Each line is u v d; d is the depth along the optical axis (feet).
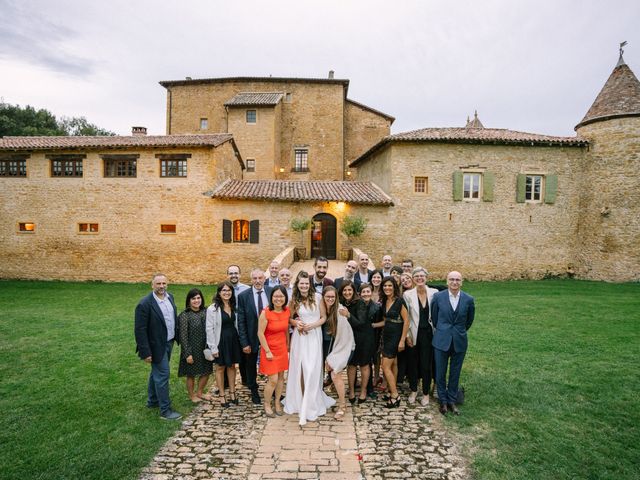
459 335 16.99
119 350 26.40
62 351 26.13
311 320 17.20
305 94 92.38
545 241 59.67
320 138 92.43
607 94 57.36
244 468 13.26
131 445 14.55
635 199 53.62
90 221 59.26
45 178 59.62
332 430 15.90
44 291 50.98
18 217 60.18
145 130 76.18
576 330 29.01
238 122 84.23
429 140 57.62
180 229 58.29
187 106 93.45
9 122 113.19
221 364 18.06
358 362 17.94
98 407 17.81
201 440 15.07
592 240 57.62
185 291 51.62
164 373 16.87
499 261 59.57
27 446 14.37
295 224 56.03
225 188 59.93
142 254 58.85
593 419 16.19
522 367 21.93
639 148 53.26
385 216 58.90
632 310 35.06
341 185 65.36
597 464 13.21
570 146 58.75
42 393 19.31
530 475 12.67
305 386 16.56
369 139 96.53
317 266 21.74
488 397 18.39
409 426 16.17
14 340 28.66
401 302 17.84
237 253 58.08
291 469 13.21
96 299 45.75
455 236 59.26
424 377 18.04
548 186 59.00
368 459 13.80
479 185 59.36
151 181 58.44
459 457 13.83
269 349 17.02
